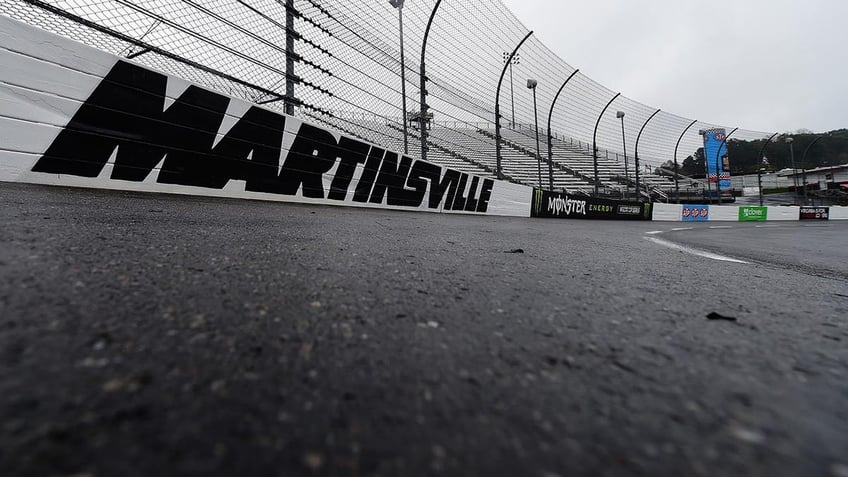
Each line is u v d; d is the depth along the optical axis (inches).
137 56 176.4
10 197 103.3
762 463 19.7
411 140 357.1
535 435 21.5
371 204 294.8
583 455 20.0
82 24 155.4
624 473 18.7
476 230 181.2
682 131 828.0
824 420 24.0
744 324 45.8
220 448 18.6
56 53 142.6
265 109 219.0
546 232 204.2
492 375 28.6
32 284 38.8
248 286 48.0
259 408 22.1
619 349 35.4
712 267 99.3
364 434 20.7
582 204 528.4
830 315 52.5
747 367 32.4
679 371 31.0
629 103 622.8
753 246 189.2
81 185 151.5
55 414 19.4
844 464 19.8
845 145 2010.3
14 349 25.1
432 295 51.7
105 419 19.5
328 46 253.3
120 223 87.0
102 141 156.6
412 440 20.5
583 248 131.9
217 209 144.9
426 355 31.5
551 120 510.0
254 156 216.2
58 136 144.6
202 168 192.9
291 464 18.1
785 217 812.0
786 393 27.6
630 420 23.3
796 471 19.2
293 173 238.4
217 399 22.5
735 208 743.1
